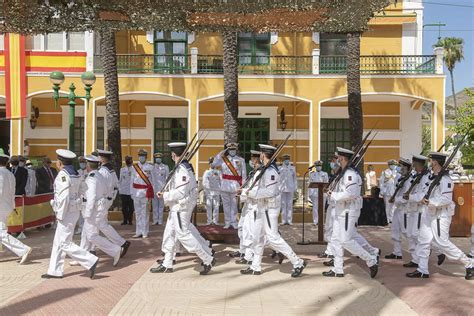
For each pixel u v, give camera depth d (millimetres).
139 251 11922
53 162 25469
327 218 10898
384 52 24812
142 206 14023
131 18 10266
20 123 22094
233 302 7625
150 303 7555
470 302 7672
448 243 9227
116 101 18609
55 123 25562
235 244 12906
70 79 21969
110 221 17594
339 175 9336
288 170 17156
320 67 22859
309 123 23266
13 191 10469
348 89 19203
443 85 22031
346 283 8852
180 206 9391
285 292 8219
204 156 25328
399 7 24609
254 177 9539
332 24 10828
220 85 22266
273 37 24656
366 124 25562
